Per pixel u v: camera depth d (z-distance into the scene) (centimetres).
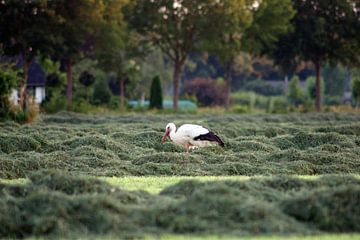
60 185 3581
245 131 7969
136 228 3023
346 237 2909
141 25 15625
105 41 14625
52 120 10238
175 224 2997
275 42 16900
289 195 3466
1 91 9225
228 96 16688
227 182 3616
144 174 5003
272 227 2973
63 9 13788
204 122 9344
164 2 15338
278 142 6550
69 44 14025
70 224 3069
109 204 3164
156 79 16050
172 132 5953
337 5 16450
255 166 5150
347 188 3247
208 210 3091
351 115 12644
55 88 16212
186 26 15475
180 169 5088
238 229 2970
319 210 3128
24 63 13438
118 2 14475
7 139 6062
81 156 5484
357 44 16700
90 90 17538
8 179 4809
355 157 5553
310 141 6500
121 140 6600
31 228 3091
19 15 13300
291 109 15775
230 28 15162
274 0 15862
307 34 16575
